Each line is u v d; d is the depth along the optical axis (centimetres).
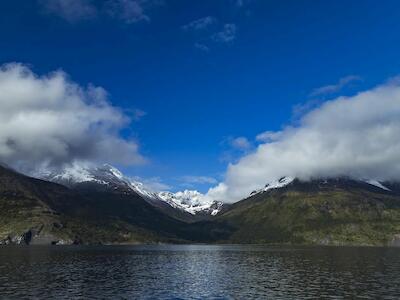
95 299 9456
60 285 11438
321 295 10119
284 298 9719
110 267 17325
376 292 10550
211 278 13488
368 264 19438
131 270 16112
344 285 11762
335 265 18875
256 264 19612
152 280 12888
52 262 19412
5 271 14775
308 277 13700
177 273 15088
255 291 10738
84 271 15300
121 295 10038
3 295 9788
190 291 10725
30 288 10838
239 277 13750
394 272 15350
